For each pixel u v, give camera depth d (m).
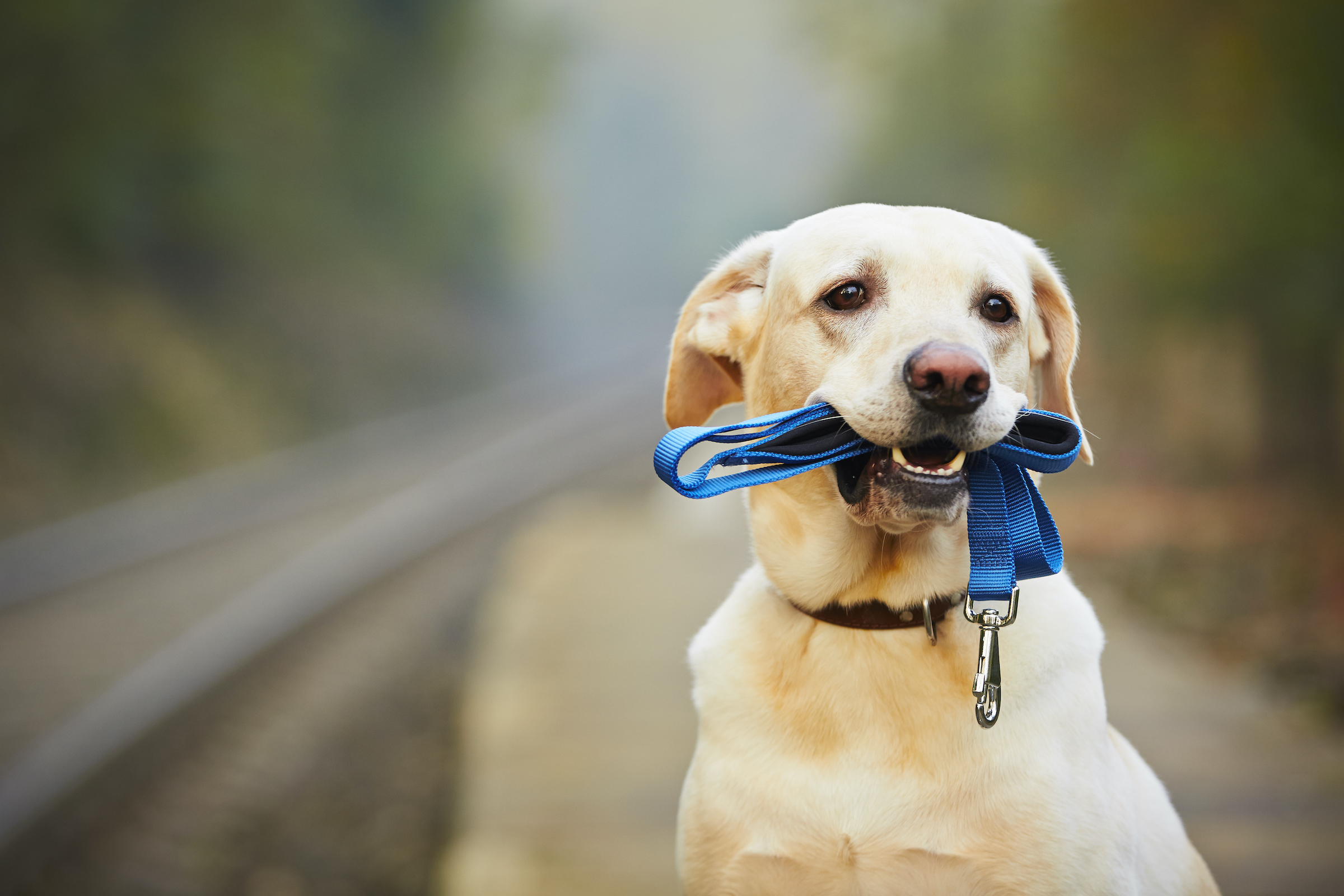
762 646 2.29
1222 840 3.93
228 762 6.72
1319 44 10.08
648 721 5.43
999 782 2.07
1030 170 17.55
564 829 4.11
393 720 7.64
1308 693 5.57
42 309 19.38
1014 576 2.05
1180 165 11.80
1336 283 10.86
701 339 2.66
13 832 5.51
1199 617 7.35
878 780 2.10
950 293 2.26
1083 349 18.12
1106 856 2.08
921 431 2.01
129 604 10.72
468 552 14.59
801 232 2.48
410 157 36.56
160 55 22.14
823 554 2.24
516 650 6.96
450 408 33.66
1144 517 11.38
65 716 7.42
